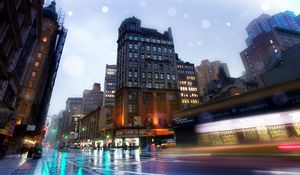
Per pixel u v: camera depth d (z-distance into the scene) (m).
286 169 9.34
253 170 9.74
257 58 117.19
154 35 81.56
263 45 113.69
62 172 11.94
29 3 20.75
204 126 24.38
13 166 14.48
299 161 10.53
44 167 14.40
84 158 25.50
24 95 46.28
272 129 18.06
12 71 20.53
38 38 33.03
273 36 108.56
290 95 17.39
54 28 58.94
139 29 82.69
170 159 20.06
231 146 14.74
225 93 49.72
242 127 20.36
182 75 105.81
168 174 10.16
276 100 18.30
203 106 25.39
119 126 64.75
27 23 23.16
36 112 57.94
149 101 67.44
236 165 11.78
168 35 85.88
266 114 18.73
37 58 51.38
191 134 26.20
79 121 131.00
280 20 164.25
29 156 26.02
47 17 57.00
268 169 9.76
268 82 33.38
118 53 81.88
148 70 72.62
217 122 23.02
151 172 11.13
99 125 90.50
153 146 32.31
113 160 21.44
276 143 11.94
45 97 72.75
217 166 12.08
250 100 20.31
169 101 69.50
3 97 20.80
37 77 50.06
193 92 103.31
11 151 35.38
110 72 136.75
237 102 21.47
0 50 15.97
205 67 160.38
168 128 63.38
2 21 16.38
